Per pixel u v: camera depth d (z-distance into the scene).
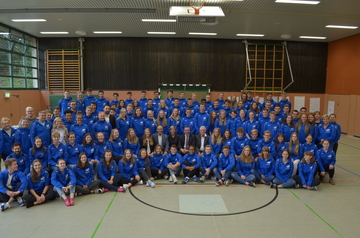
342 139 10.77
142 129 7.29
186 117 7.60
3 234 3.75
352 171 6.78
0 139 5.82
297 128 6.78
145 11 8.00
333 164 5.89
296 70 12.52
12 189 4.77
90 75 12.06
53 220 4.16
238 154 6.59
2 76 9.93
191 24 9.61
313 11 8.07
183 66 12.07
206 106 8.77
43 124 6.10
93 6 7.74
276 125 6.92
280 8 7.82
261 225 4.04
